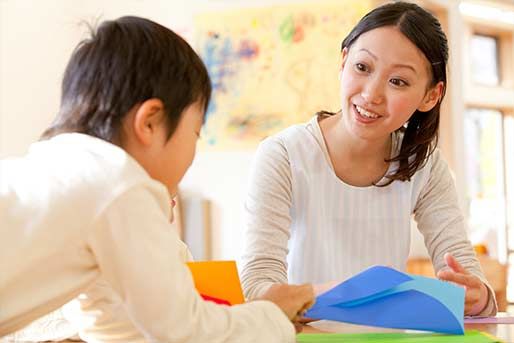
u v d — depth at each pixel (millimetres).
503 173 5562
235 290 954
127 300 693
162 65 765
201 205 3975
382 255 1282
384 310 882
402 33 1097
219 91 4012
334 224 1257
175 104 771
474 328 956
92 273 719
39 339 953
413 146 1244
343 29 3797
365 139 1160
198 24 4051
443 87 1194
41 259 687
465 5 5027
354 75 1131
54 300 705
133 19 808
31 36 3809
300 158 1239
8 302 692
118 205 677
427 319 875
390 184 1271
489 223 5363
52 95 3912
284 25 3900
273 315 770
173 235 716
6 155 3648
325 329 947
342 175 1261
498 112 5566
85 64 777
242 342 726
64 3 4008
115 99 754
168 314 682
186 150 799
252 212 1184
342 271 1259
